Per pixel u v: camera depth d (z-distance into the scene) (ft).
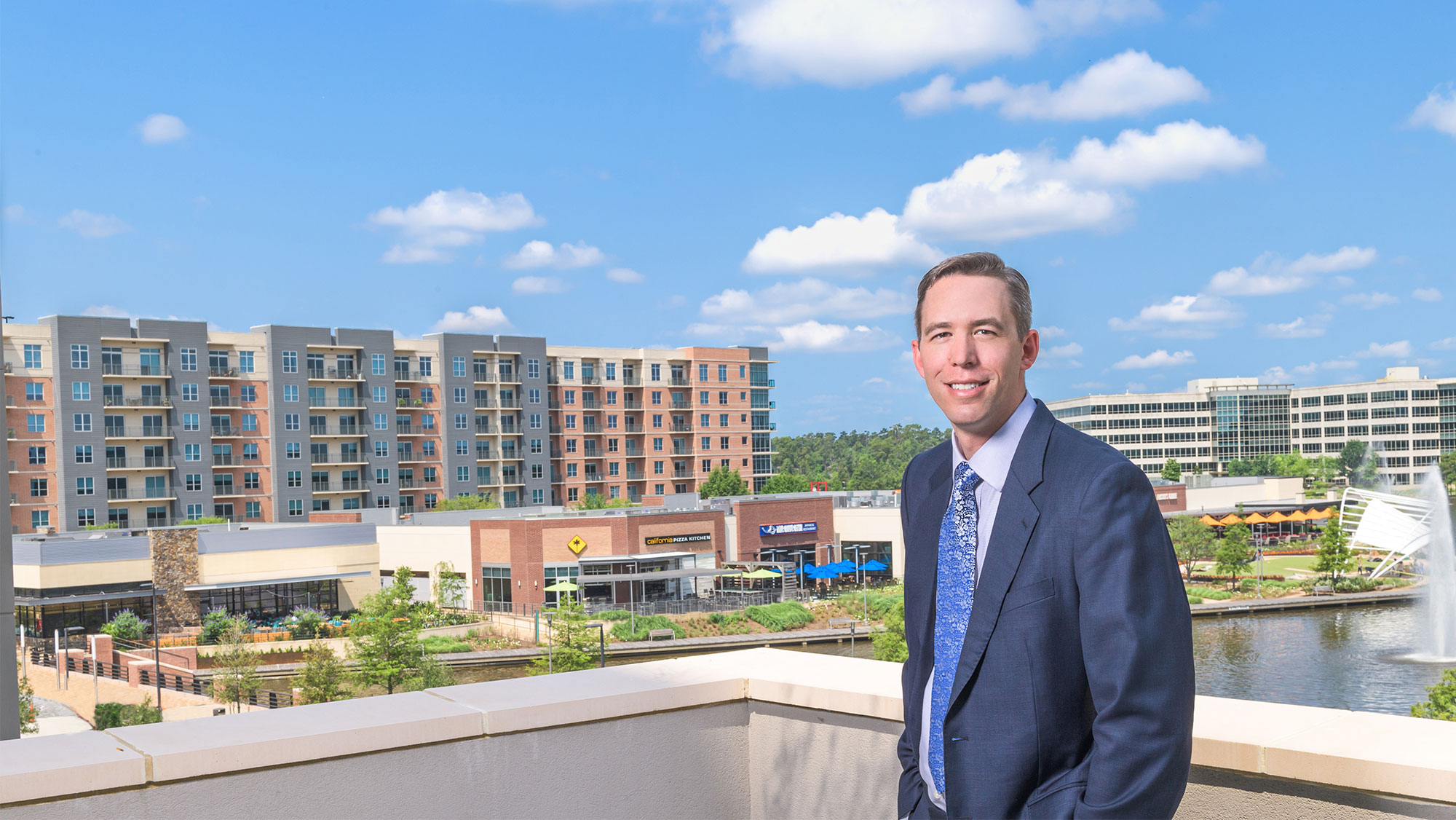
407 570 139.54
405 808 9.59
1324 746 7.98
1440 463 490.08
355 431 285.23
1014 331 7.09
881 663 12.21
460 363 303.48
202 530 169.48
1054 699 6.63
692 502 247.09
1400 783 7.47
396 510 228.84
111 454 250.57
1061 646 6.64
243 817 8.91
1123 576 6.35
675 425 332.60
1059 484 6.75
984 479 7.16
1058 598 6.64
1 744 8.89
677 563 196.44
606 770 10.77
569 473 320.91
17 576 157.69
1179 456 539.70
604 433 326.03
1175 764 6.16
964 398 7.04
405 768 9.61
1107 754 6.16
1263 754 8.11
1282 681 136.87
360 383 286.25
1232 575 233.35
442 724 9.75
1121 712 6.18
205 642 155.53
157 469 255.29
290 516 272.51
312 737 9.16
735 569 202.80
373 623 126.00
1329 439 526.16
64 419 244.22
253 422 270.67
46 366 244.83
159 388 257.55
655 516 194.49
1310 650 156.15
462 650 156.25
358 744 9.36
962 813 6.75
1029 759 6.58
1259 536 287.89
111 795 8.43
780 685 11.39
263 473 270.87
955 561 7.32
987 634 6.78
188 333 261.03
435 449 301.22
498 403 309.22
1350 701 125.08
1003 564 6.82
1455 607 175.63
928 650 7.68
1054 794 6.52
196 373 261.85
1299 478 342.85
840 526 222.89
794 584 207.51
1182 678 6.34
